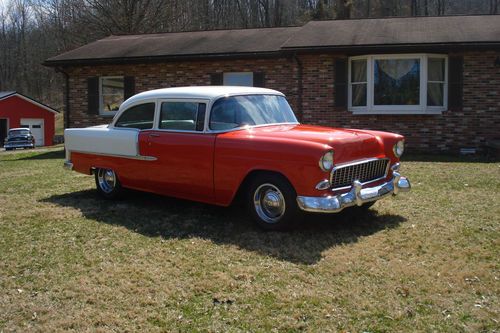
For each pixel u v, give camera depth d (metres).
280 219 5.27
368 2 46.53
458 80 12.75
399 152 5.93
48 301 3.76
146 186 6.52
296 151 5.01
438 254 4.62
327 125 13.60
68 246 5.05
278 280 4.07
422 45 12.20
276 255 4.66
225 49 14.62
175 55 14.66
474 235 5.17
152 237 5.32
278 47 14.25
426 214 6.06
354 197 5.14
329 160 4.93
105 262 4.57
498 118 12.62
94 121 16.28
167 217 6.12
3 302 3.76
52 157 14.89
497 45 11.89
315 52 13.13
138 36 18.36
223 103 5.90
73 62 15.68
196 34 17.42
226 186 5.58
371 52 12.84
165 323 3.39
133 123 6.68
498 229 5.36
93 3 31.66
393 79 13.05
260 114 6.12
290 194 5.15
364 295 3.77
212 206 6.67
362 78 13.32
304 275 4.16
